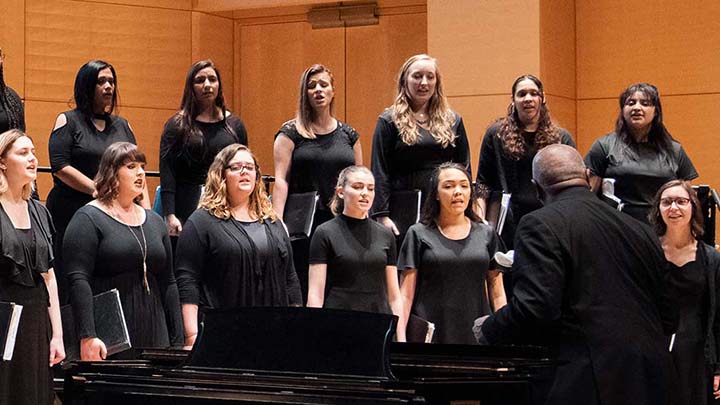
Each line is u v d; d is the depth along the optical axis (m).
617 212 4.49
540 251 4.32
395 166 6.56
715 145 9.34
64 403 4.60
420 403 3.78
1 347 4.84
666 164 6.78
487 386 4.15
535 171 4.63
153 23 10.44
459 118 6.65
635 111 6.77
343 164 6.66
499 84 9.33
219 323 4.48
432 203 6.22
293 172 6.67
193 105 6.67
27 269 5.33
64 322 5.55
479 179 6.84
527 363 4.27
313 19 10.82
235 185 5.80
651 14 9.55
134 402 4.33
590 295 4.32
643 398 4.23
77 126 6.54
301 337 4.29
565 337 4.34
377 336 4.18
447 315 6.06
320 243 6.05
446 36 9.52
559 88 9.52
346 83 10.79
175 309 5.68
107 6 10.24
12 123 6.33
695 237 6.13
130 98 10.32
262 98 11.05
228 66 10.96
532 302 4.28
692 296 6.05
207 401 4.16
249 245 5.73
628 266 4.39
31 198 5.74
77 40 10.10
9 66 9.82
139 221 5.70
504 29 9.32
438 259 6.10
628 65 9.62
